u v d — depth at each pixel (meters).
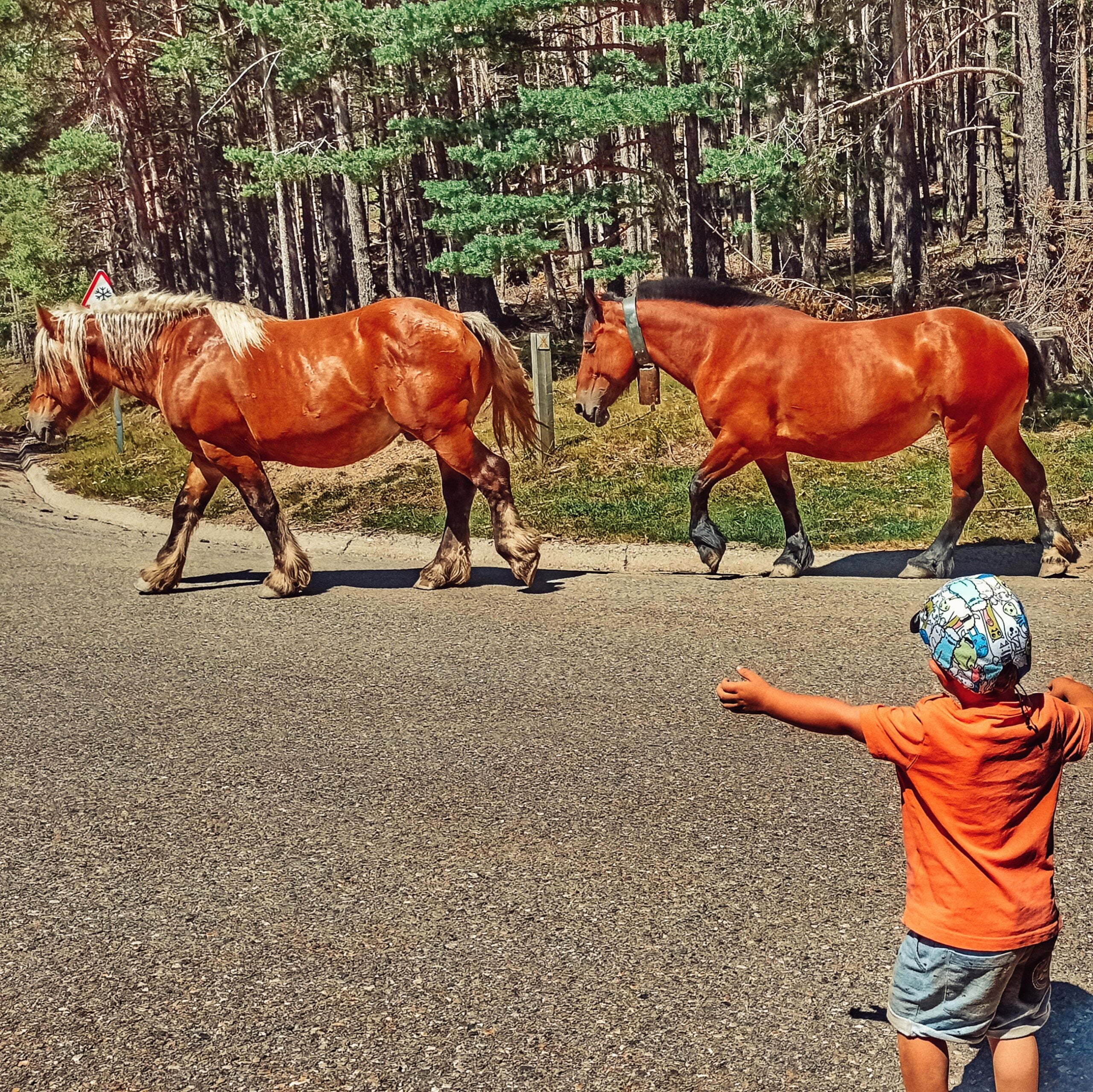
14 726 6.64
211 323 8.94
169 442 18.44
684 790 5.46
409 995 3.96
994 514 10.66
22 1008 3.99
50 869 4.98
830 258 40.09
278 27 22.23
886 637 7.44
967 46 32.88
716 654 7.31
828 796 5.35
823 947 4.13
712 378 8.70
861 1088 3.41
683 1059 3.57
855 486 12.00
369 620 8.46
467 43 21.28
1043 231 15.95
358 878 4.79
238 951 4.29
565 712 6.49
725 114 20.88
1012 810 2.79
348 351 8.74
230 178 39.41
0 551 11.25
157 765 6.03
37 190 31.73
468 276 23.70
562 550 10.37
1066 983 3.87
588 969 4.06
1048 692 3.13
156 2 34.88
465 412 8.85
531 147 20.62
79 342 9.08
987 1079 3.46
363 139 24.75
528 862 4.85
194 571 10.39
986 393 8.23
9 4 28.08
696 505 9.14
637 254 22.48
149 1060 3.67
